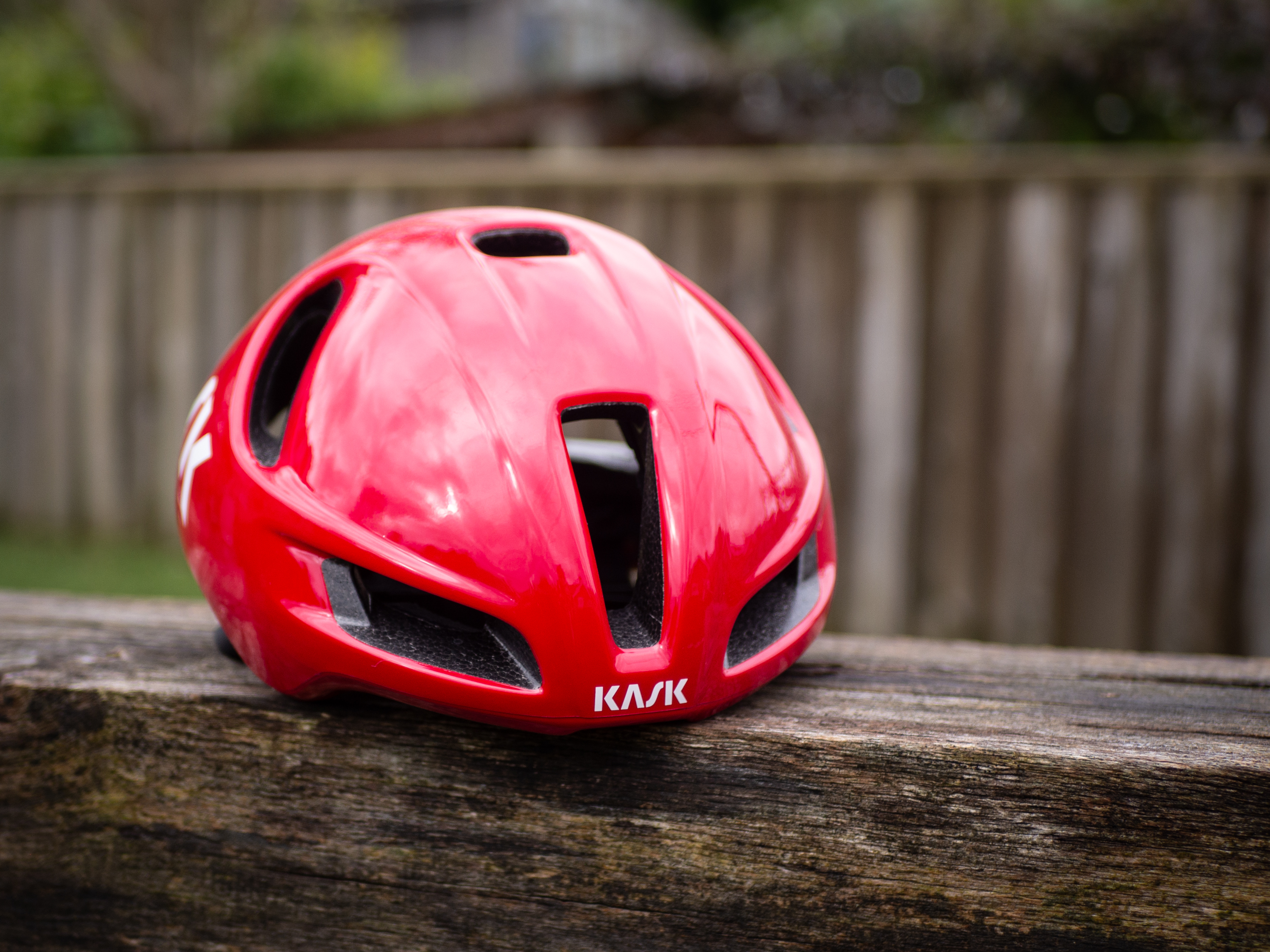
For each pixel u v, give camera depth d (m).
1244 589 3.25
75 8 8.66
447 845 0.98
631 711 0.88
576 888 0.97
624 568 1.19
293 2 10.04
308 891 1.01
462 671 0.90
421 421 0.90
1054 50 4.84
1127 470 3.32
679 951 0.96
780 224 3.60
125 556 4.41
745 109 6.30
